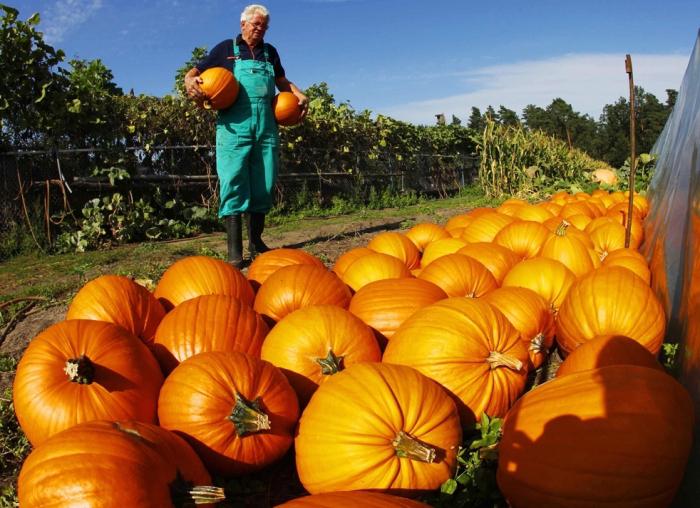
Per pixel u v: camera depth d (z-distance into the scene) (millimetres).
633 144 5316
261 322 3350
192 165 12094
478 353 2834
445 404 2438
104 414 2580
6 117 9430
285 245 8891
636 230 6203
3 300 6031
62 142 10133
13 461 3045
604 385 2240
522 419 2336
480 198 19547
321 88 19078
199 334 3146
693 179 4137
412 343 2895
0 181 9422
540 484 2180
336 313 3072
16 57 9188
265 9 6816
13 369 4227
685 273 3420
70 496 1956
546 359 3865
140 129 11180
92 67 10734
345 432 2279
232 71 6852
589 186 15539
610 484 2070
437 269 4160
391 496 1931
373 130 17031
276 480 2729
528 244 5336
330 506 1846
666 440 2062
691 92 7172
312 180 15125
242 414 2424
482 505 2436
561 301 4074
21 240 9414
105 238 10203
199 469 2299
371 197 16484
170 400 2559
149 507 2008
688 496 2119
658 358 3480
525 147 21312
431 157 20859
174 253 8680
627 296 3412
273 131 7121
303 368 2908
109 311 3465
